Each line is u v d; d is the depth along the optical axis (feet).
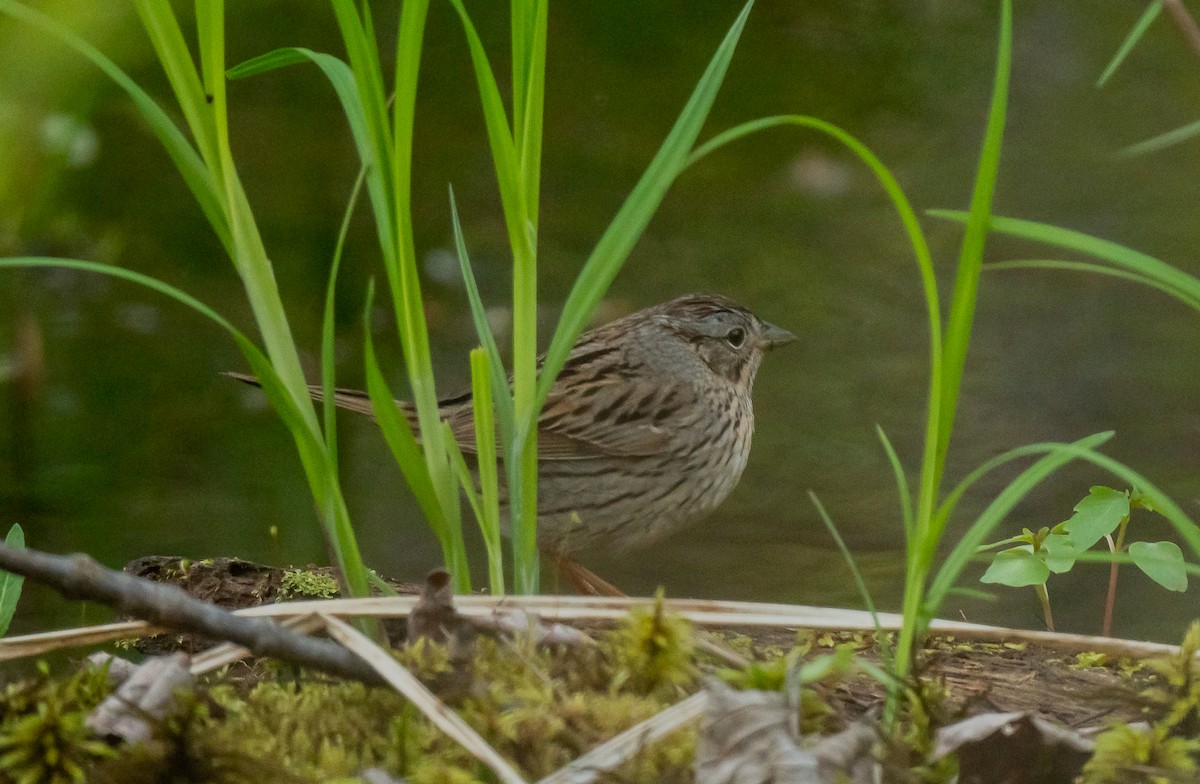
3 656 17.06
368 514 38.19
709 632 21.13
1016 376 45.50
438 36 70.28
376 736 16.03
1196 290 15.52
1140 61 68.90
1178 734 16.70
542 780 14.40
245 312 50.70
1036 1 75.97
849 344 48.03
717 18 74.69
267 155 60.18
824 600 32.07
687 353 34.04
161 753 14.33
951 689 19.36
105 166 57.62
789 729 14.26
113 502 37.70
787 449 41.75
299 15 66.03
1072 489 38.52
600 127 63.62
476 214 56.95
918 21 74.90
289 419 18.17
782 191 59.47
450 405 33.01
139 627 17.90
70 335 48.60
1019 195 56.54
